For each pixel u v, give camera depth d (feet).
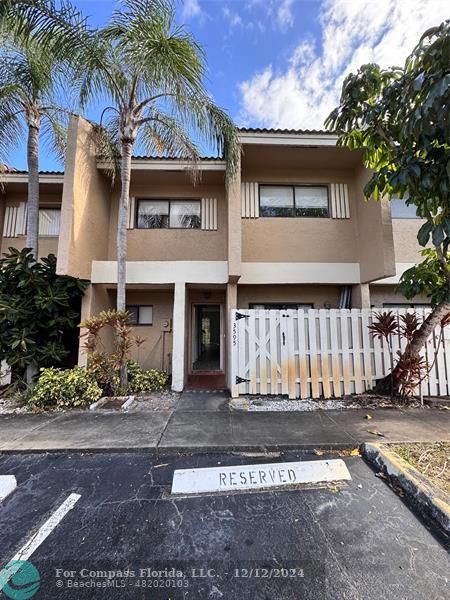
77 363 28.02
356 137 21.22
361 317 23.81
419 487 10.43
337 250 31.07
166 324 33.91
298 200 32.01
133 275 27.78
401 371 21.91
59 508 10.30
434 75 13.46
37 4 21.04
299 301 32.71
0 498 10.88
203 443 14.92
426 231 16.96
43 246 32.60
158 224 32.94
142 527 9.34
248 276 29.01
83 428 17.12
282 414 19.57
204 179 31.83
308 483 11.63
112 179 30.83
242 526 9.33
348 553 8.19
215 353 35.35
